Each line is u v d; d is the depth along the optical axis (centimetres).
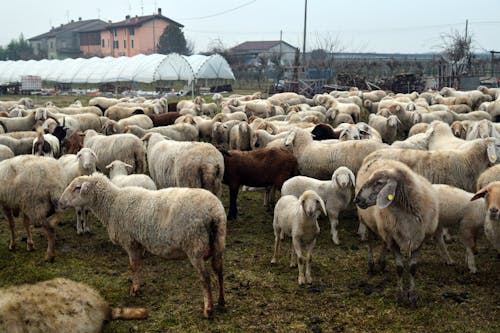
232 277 849
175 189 741
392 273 862
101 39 12250
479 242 1009
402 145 1280
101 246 1001
